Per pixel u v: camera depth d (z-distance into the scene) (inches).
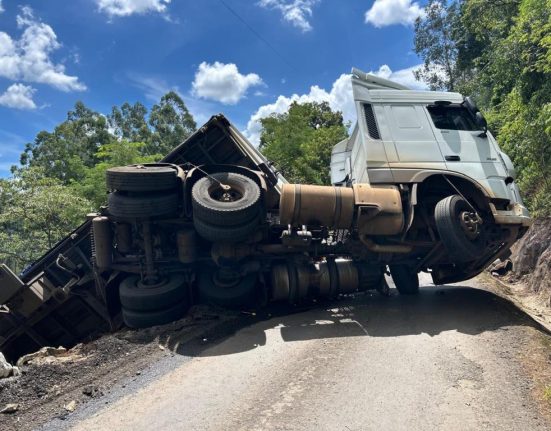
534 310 326.6
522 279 430.0
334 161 466.9
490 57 641.0
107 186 278.7
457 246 257.0
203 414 157.0
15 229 805.2
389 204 269.3
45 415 164.2
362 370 188.4
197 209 262.5
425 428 142.7
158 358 217.0
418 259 309.0
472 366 187.6
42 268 320.8
